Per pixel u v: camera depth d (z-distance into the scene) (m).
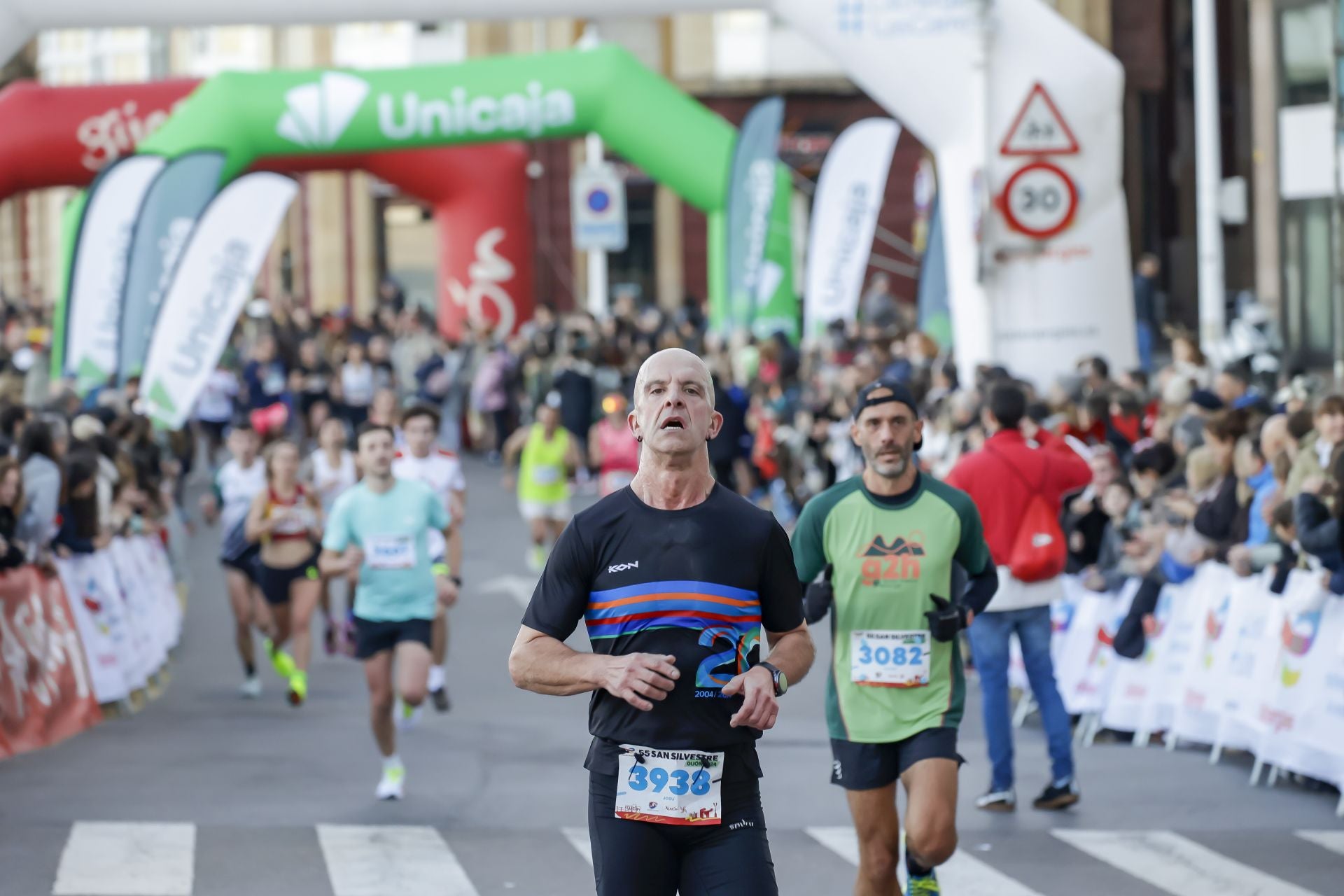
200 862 19.64
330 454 35.31
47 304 88.94
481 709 29.69
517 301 72.12
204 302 45.78
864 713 16.39
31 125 63.28
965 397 34.12
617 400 45.59
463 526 53.44
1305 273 53.91
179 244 49.53
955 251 41.41
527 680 12.02
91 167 63.78
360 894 18.42
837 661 16.61
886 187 95.88
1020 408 22.05
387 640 23.11
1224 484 26.12
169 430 46.84
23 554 25.92
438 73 59.16
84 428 32.34
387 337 72.56
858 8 40.53
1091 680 27.81
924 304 49.66
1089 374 37.69
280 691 32.00
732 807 12.09
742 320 61.81
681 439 12.00
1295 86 54.50
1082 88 40.62
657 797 11.95
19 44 41.41
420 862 19.73
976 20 39.94
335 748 26.42
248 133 57.66
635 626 12.05
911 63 40.59
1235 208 55.78
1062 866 19.55
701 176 62.72
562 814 22.14
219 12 40.97
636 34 97.31
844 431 42.34
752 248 61.62
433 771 24.75
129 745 26.73
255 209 45.75
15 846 20.25
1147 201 90.00
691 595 12.03
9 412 31.97
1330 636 22.80
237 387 65.75
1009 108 40.69
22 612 26.44
